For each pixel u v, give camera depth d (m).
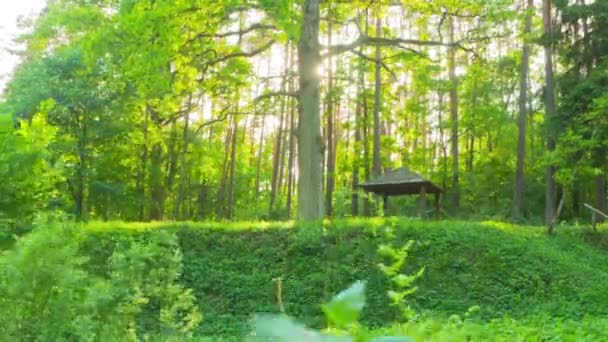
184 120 33.94
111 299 6.09
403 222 18.91
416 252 17.67
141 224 19.20
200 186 41.91
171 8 18.16
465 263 17.41
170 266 7.52
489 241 18.41
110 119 27.44
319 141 21.80
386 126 50.22
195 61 21.17
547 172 27.23
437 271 17.11
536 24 32.34
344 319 0.89
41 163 10.65
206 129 33.72
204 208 42.69
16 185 10.02
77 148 27.31
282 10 18.02
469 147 45.62
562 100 25.52
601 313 15.34
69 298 5.53
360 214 34.47
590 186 36.38
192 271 17.34
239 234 18.88
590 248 20.95
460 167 44.34
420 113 38.72
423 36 25.09
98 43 18.47
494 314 15.59
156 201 33.41
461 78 37.44
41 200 10.90
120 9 18.31
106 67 21.64
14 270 5.29
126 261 7.30
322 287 16.20
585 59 26.38
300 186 21.66
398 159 45.34
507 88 42.19
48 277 5.38
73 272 5.73
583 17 25.72
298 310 15.65
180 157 35.75
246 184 52.56
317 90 21.95
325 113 42.81
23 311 5.31
